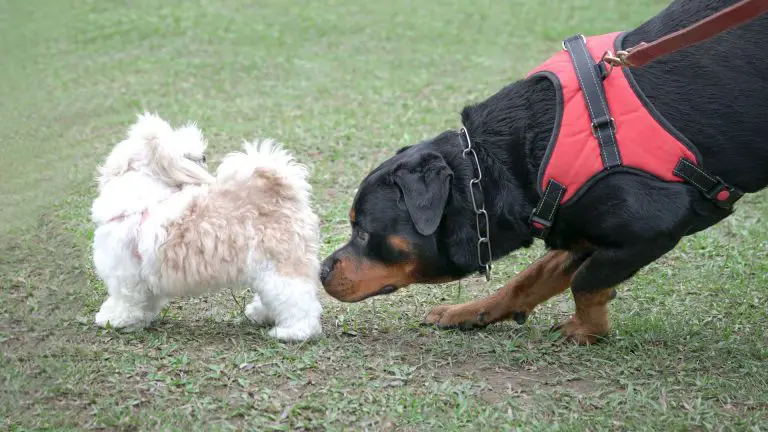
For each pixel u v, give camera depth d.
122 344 4.02
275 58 10.89
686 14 3.93
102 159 7.13
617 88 3.80
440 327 4.53
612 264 3.95
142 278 4.09
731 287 5.09
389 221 3.98
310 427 3.42
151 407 3.50
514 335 4.48
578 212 3.87
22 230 5.56
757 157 3.86
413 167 3.92
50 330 4.18
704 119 3.78
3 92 9.16
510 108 4.02
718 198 3.91
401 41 11.81
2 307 4.45
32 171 6.80
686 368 4.10
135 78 9.90
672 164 3.77
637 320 4.62
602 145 3.77
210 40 11.73
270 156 4.16
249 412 3.49
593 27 12.18
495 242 4.05
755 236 5.85
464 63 10.70
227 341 4.13
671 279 5.25
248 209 3.98
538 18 12.90
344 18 13.02
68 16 12.71
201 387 3.68
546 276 4.44
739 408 3.74
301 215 4.09
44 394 3.58
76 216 5.82
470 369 4.05
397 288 4.18
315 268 4.13
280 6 13.71
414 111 8.70
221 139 7.69
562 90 3.88
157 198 4.05
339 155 7.32
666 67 3.83
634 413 3.62
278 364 3.86
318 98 9.20
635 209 3.77
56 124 8.16
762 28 3.81
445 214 3.96
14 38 11.41
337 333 4.34
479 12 13.34
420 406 3.59
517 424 3.49
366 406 3.58
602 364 4.13
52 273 4.91
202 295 4.70
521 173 3.94
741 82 3.79
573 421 3.53
